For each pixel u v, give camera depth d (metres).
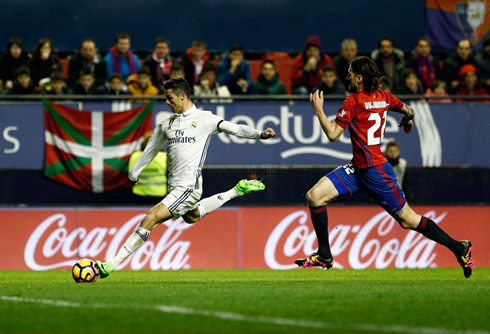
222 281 28.80
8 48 48.56
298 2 57.56
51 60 48.28
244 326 15.42
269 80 47.06
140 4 56.84
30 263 40.53
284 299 20.16
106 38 56.88
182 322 16.03
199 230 41.72
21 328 15.57
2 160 40.41
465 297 21.05
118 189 41.12
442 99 42.91
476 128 41.94
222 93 46.09
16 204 40.62
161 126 25.88
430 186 41.91
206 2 57.22
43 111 40.66
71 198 40.97
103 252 41.03
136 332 14.89
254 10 57.66
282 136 41.41
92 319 16.66
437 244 43.00
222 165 41.16
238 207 41.97
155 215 25.28
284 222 42.03
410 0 57.09
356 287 24.23
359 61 25.61
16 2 55.94
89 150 40.81
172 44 57.19
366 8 57.44
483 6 54.12
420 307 18.66
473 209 42.28
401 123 27.44
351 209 42.34
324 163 41.62
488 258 42.56
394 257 42.53
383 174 25.67
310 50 47.72
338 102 41.50
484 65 50.31
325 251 26.61
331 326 15.41
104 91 44.66
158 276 33.84
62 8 56.34
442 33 54.28
